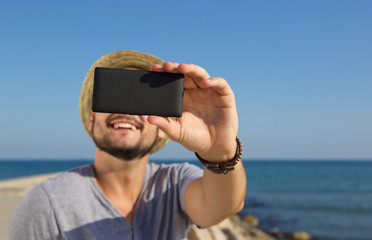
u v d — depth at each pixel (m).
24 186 10.23
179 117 1.39
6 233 4.39
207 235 5.00
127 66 2.20
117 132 1.69
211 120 1.45
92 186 1.79
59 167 105.50
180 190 1.91
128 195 1.85
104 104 1.35
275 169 104.31
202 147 1.43
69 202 1.71
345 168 111.81
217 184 1.58
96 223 1.70
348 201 30.19
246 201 28.45
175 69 1.37
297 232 15.21
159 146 2.38
